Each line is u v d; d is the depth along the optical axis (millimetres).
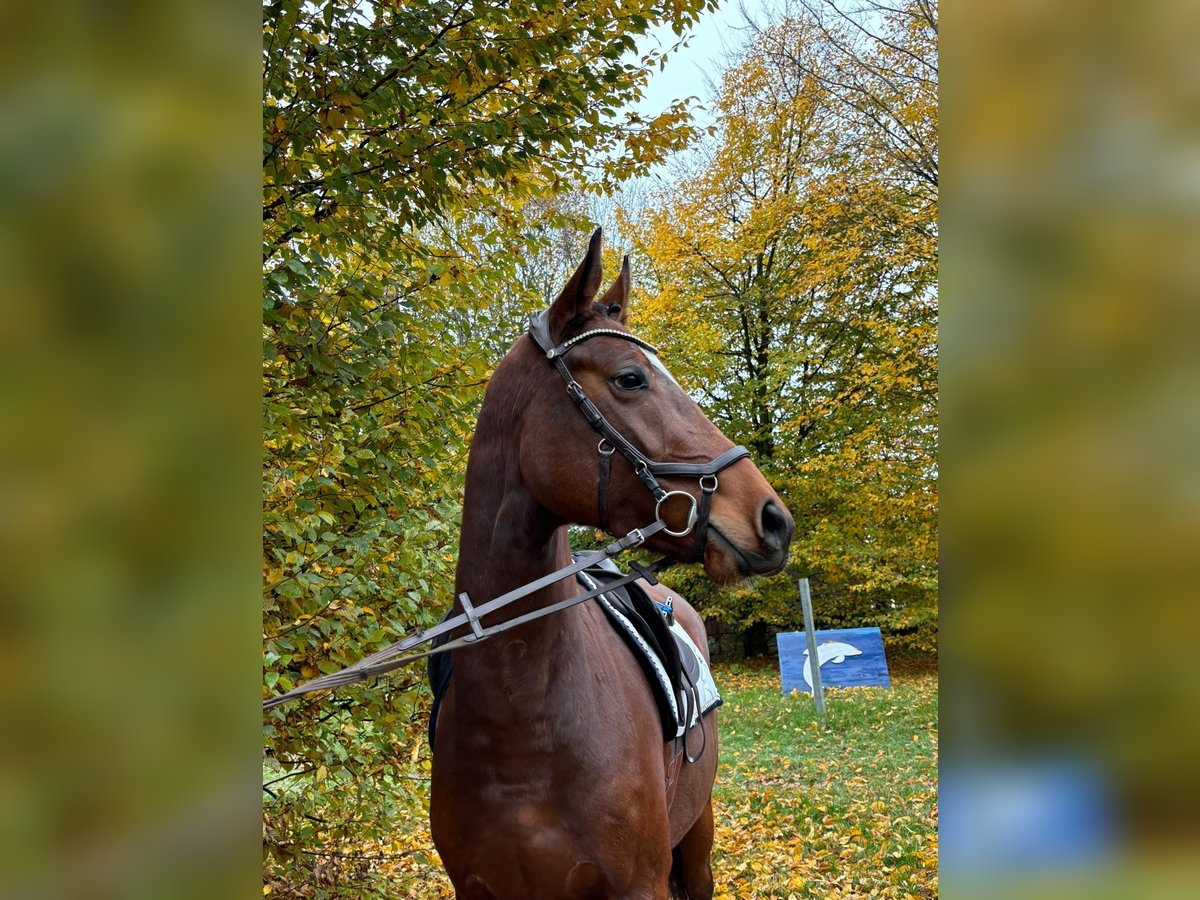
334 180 2863
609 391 1838
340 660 2742
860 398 10828
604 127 3672
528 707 1839
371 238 3217
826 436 13008
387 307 3109
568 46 3369
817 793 6363
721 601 14711
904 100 8719
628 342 1893
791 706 10297
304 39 2693
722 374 14117
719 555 1748
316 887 3266
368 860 3582
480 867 1899
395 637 3094
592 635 2137
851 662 10695
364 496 3045
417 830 4832
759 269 14344
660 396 1839
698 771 2691
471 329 3611
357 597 2924
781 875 4590
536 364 1922
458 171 3338
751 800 6242
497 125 3135
